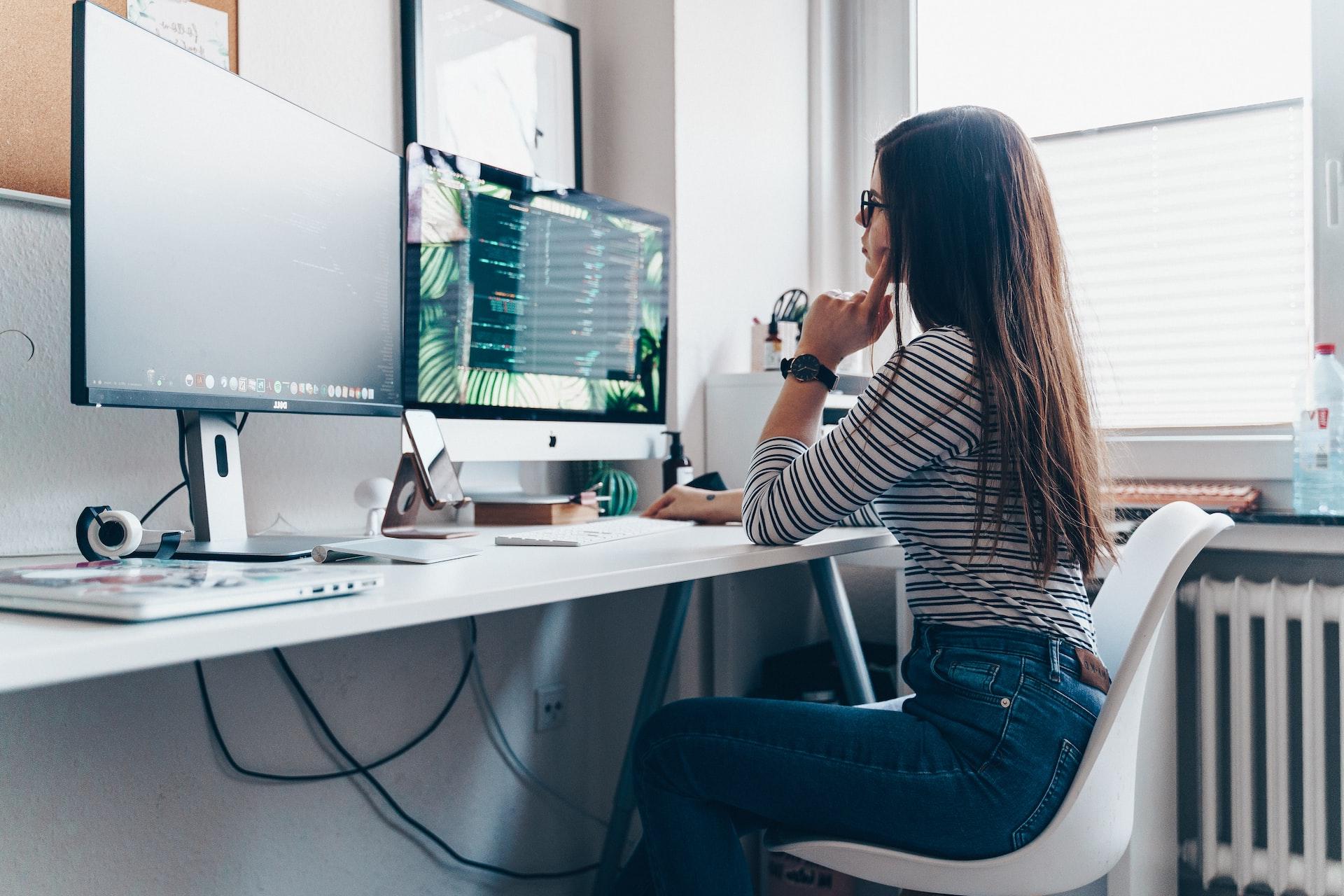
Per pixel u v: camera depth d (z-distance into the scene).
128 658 0.56
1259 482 1.83
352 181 1.20
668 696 1.86
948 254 1.06
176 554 0.96
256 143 1.04
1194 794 1.82
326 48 1.49
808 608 2.07
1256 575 1.80
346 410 1.18
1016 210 1.06
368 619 0.69
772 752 0.98
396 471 1.44
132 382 0.88
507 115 1.79
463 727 1.67
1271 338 1.85
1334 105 1.77
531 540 1.18
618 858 1.63
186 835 1.28
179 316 0.94
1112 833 0.98
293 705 1.41
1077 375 1.06
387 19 1.59
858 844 0.98
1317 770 1.62
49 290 1.16
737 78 2.05
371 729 1.52
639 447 1.76
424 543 1.05
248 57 1.38
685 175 1.91
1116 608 1.20
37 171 1.17
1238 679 1.67
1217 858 1.72
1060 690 0.96
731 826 1.04
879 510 1.12
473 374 1.45
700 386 1.95
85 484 1.19
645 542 1.23
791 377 1.22
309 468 1.46
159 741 1.25
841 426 1.07
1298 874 1.67
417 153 1.36
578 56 1.95
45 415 1.16
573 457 1.62
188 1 1.30
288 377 1.08
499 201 1.49
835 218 2.33
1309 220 1.82
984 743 0.94
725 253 2.02
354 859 1.49
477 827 1.69
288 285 1.09
